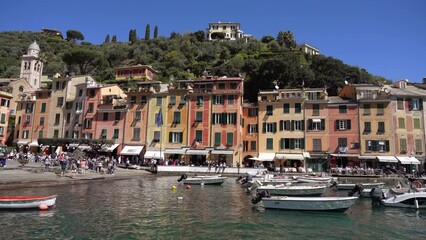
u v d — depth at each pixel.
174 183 42.44
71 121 71.75
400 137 59.19
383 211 25.06
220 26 184.62
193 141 64.38
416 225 20.84
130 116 68.00
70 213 21.41
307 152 61.59
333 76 94.00
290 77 89.25
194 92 66.19
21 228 17.62
